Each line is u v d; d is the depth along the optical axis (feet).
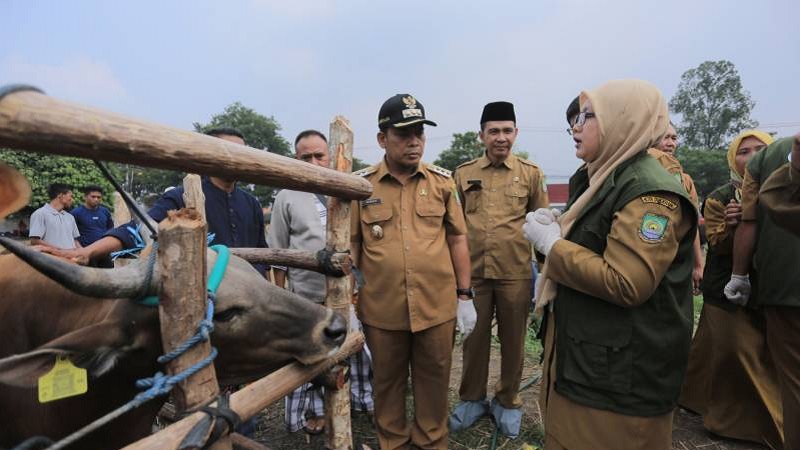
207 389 4.24
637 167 6.31
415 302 9.29
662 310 6.06
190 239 4.00
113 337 4.70
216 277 5.14
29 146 2.84
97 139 3.05
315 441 11.52
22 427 5.45
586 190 6.96
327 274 6.68
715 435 11.56
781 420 10.60
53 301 5.67
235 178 4.36
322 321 5.81
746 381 11.01
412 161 9.36
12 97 2.70
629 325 6.04
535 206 12.50
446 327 9.59
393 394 10.00
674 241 5.81
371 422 12.35
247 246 10.39
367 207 9.67
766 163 9.39
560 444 6.62
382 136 9.70
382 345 9.66
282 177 4.81
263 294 5.55
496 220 11.94
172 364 4.04
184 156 3.67
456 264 10.34
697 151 150.30
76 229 22.25
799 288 8.27
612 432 6.12
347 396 6.74
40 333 5.69
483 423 12.14
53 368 4.26
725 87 202.80
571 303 6.55
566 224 6.93
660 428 6.15
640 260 5.67
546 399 7.21
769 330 8.91
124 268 4.46
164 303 4.00
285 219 10.89
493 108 12.35
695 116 207.00
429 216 9.61
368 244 9.68
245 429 10.25
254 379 5.86
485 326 12.05
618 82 6.75
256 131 181.06
